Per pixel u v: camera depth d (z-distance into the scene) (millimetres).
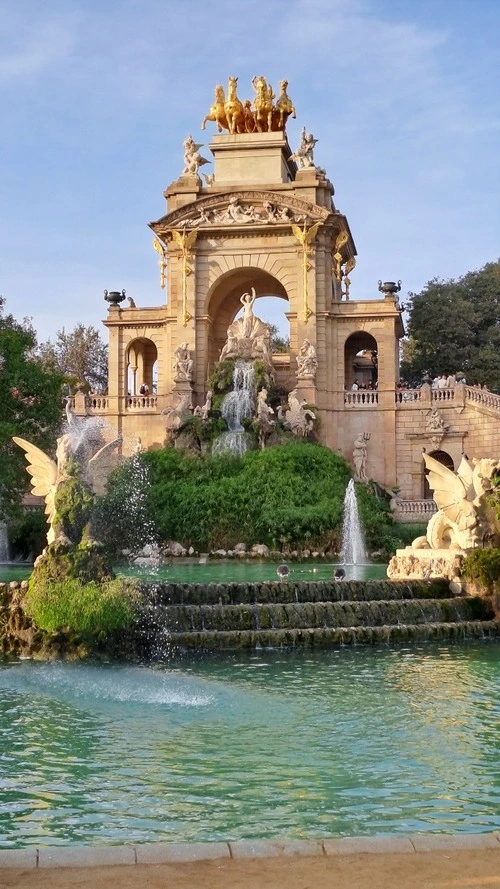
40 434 53875
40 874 10812
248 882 10625
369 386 80938
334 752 18750
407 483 72625
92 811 15414
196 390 74250
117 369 76000
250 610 30969
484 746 19156
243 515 60406
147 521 59969
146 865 11109
